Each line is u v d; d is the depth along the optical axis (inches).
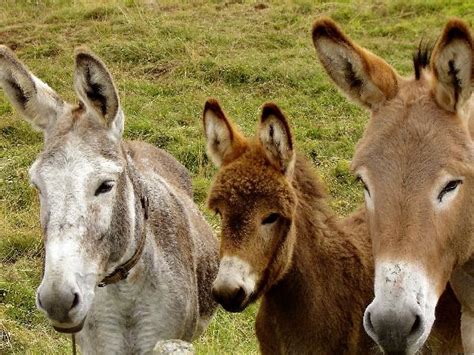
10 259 489.1
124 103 657.6
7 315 432.8
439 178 216.2
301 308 273.4
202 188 539.5
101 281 272.2
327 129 612.4
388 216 216.1
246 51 746.2
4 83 259.9
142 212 281.3
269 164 263.9
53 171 242.1
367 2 854.5
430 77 235.9
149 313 290.7
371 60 237.8
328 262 276.8
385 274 209.0
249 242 253.4
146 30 786.2
